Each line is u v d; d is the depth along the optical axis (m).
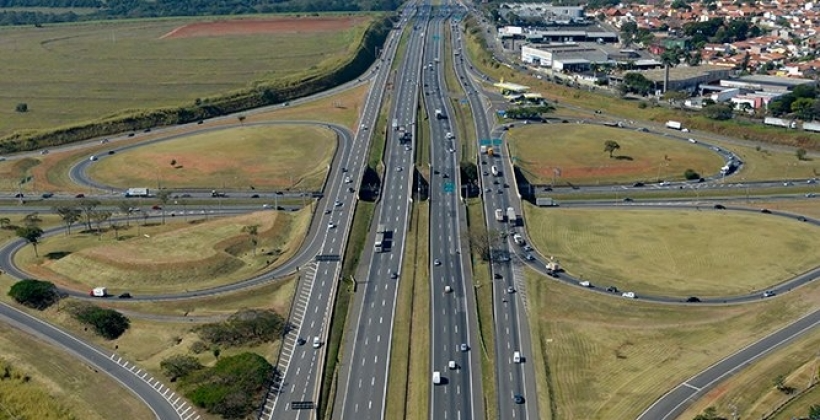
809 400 156.50
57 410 158.38
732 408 156.12
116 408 160.25
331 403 163.00
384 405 162.75
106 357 179.50
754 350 179.62
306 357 179.25
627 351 181.75
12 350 180.75
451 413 159.00
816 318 193.50
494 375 172.12
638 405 159.88
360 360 178.50
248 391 163.75
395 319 195.88
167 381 170.25
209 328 189.75
